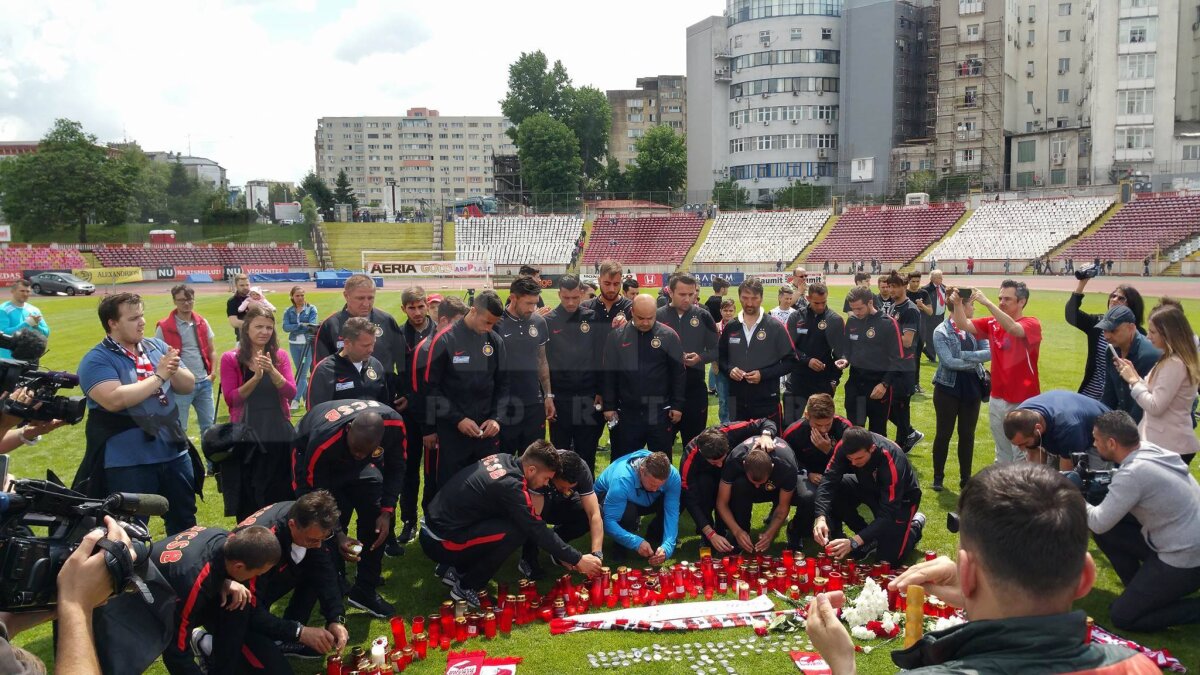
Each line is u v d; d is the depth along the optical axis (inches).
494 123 4557.1
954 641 63.7
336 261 987.3
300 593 175.9
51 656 174.7
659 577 204.7
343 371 211.6
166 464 189.5
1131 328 231.8
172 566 141.0
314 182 2449.6
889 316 276.4
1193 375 199.5
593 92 2679.6
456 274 1001.5
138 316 183.5
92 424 182.2
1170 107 1800.0
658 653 169.6
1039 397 219.8
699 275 1128.8
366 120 4448.8
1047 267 1343.5
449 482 201.9
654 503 230.4
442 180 4584.2
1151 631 174.9
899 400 290.4
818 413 227.8
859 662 163.0
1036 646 59.0
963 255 1301.7
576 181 2481.5
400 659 164.7
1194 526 166.4
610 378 251.3
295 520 155.6
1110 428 175.6
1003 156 1347.2
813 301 298.4
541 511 204.2
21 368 116.1
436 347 216.4
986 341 275.3
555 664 165.3
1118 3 1790.1
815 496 222.7
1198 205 1437.0
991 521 61.1
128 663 104.8
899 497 207.6
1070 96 1937.7
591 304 272.1
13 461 318.3
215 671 148.5
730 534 237.1
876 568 206.1
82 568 86.1
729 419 291.6
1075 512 60.0
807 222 997.2
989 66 1216.8
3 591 86.1
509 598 188.5
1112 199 1496.1
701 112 1504.7
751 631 180.1
